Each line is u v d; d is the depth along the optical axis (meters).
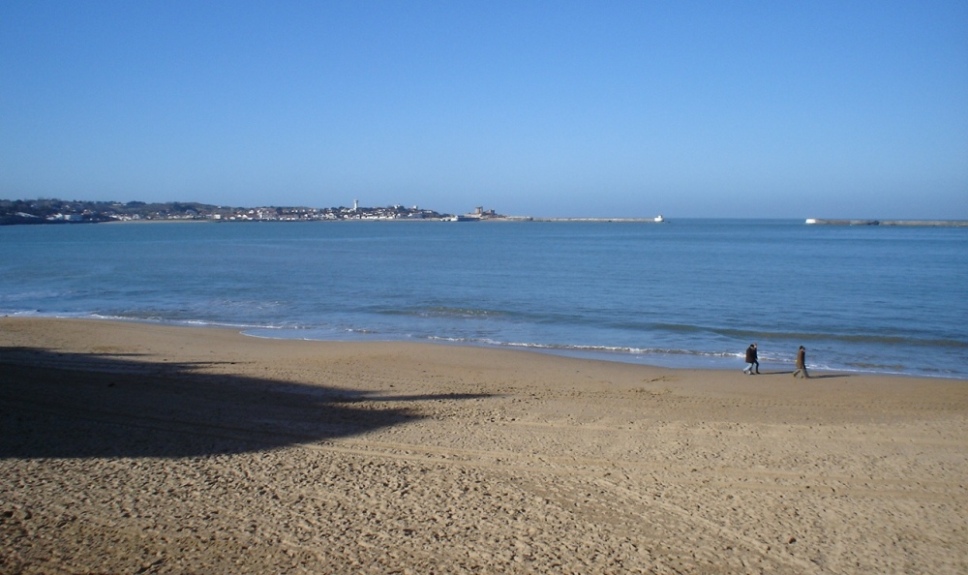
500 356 22.20
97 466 9.03
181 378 16.81
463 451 9.97
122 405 12.73
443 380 17.94
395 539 6.94
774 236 148.50
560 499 8.08
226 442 10.30
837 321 32.00
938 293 43.03
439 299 39.94
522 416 12.60
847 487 8.55
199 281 50.72
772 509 7.84
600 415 12.91
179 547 6.72
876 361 23.14
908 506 7.95
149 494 8.05
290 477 8.70
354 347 23.75
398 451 9.97
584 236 150.88
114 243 113.44
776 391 17.56
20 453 9.55
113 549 6.66
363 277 54.00
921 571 6.46
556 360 21.78
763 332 28.55
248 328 29.31
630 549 6.80
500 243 116.56
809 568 6.49
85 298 40.53
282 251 91.12
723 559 6.64
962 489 8.51
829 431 11.41
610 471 9.10
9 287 46.47
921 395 17.06
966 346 26.00
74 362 19.44
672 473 9.03
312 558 6.54
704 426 11.77
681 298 40.56
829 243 114.75
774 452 10.03
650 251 91.62
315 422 11.76
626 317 32.91
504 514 7.61
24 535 6.93
